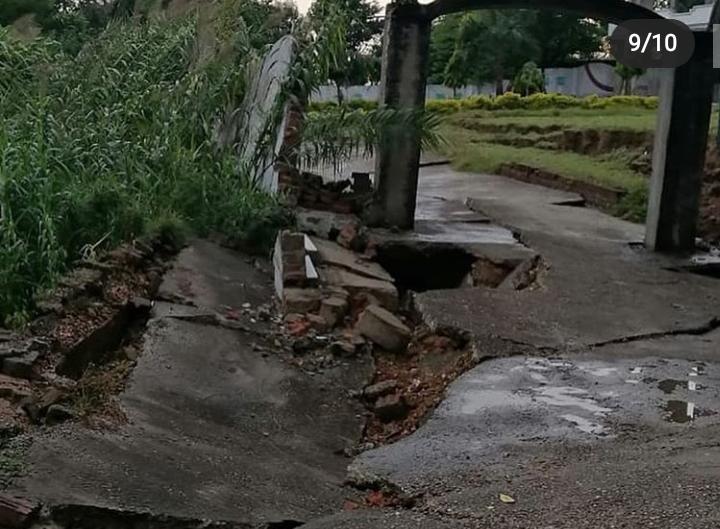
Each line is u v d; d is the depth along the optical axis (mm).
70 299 5402
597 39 33625
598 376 5648
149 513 3195
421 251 9242
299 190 10039
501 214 12141
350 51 11297
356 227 9344
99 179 7070
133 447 3779
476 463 4137
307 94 10250
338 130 9516
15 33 9008
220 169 9242
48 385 4230
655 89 30672
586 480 3789
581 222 11938
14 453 3408
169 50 10914
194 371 5090
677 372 5801
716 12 9789
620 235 11102
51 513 3086
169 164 8609
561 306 7344
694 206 10109
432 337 6402
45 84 7949
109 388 4531
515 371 5668
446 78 33625
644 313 7344
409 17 9633
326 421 4887
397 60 9695
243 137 11375
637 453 4223
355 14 10688
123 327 5684
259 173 10062
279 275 7059
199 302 6406
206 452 3994
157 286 6531
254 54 11641
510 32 31625
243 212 8555
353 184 10648
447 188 15594
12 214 5703
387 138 9648
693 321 7164
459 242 9562
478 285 8953
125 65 10383
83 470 3414
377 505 3781
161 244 7504
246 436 4426
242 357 5492
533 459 4191
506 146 20719
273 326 6211
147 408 4387
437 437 4527
